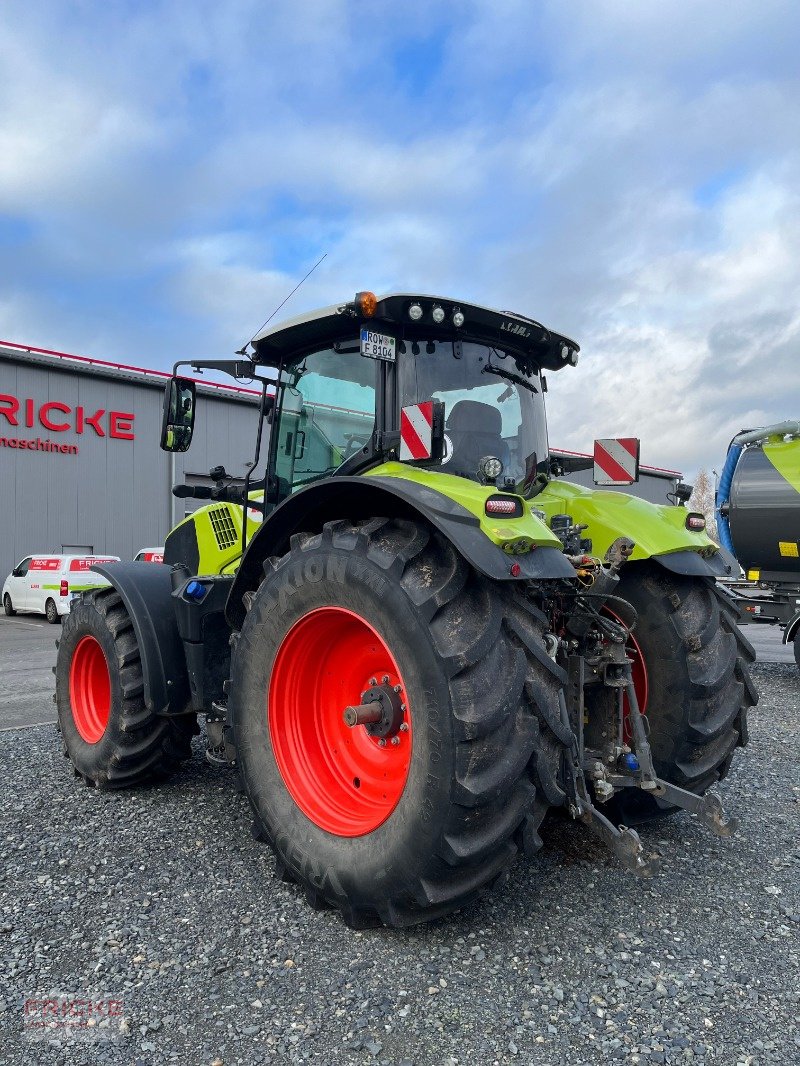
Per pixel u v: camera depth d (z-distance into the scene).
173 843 3.36
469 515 2.46
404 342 3.16
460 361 3.30
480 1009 2.13
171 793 4.08
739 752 4.88
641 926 2.61
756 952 2.44
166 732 4.03
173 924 2.63
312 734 2.99
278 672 2.94
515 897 2.82
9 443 19.45
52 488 20.19
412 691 2.41
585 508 3.50
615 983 2.26
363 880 2.49
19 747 5.08
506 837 2.37
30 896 2.84
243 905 2.77
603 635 2.84
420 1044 1.98
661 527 3.34
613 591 3.37
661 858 3.19
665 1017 2.09
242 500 3.92
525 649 2.46
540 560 2.48
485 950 2.44
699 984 2.25
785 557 7.71
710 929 2.59
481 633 2.39
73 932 2.57
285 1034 2.03
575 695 2.73
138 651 3.97
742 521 7.91
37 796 4.03
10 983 2.28
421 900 2.36
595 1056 1.93
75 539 20.55
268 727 2.95
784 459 7.74
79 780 4.33
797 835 3.45
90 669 4.41
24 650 11.35
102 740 4.04
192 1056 1.95
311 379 3.56
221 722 3.68
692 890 2.89
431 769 2.33
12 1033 2.05
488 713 2.30
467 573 2.50
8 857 3.21
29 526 19.77
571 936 2.54
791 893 2.87
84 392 20.77
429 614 2.39
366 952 2.43
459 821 2.30
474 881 2.39
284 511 3.05
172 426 3.94
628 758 2.84
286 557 2.99
